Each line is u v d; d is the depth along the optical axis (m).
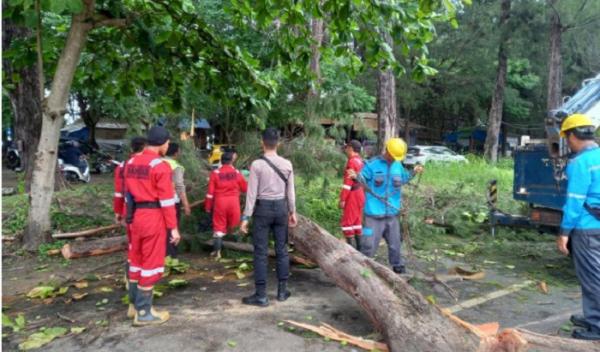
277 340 3.89
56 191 11.16
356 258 4.65
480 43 29.22
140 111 10.23
